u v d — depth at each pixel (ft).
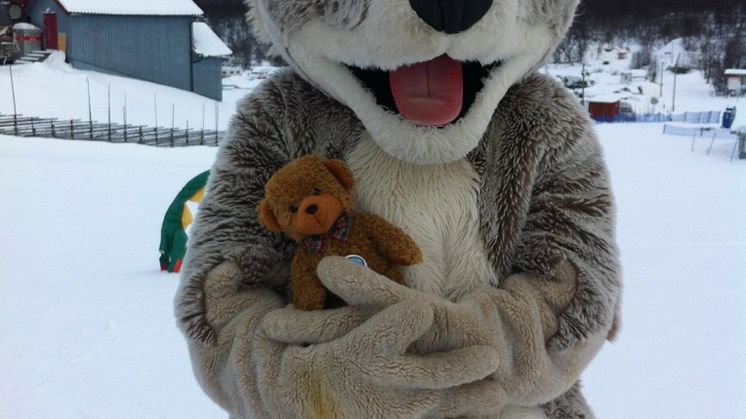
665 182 55.42
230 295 5.77
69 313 21.42
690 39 258.16
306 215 5.16
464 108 5.40
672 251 30.32
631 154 78.23
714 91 215.72
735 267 27.55
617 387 16.62
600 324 5.65
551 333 5.62
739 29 256.52
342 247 5.47
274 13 5.72
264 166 6.07
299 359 5.21
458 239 5.87
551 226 5.87
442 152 5.26
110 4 126.72
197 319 5.71
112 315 21.29
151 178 50.44
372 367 5.00
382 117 5.31
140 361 18.01
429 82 5.24
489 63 5.25
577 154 5.98
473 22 4.77
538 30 5.69
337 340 5.16
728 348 18.92
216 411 15.51
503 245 5.91
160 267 26.61
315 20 5.46
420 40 4.77
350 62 5.36
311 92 6.11
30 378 16.89
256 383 5.41
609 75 229.86
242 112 6.25
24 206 38.86
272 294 5.92
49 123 96.94
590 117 6.27
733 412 15.44
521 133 5.91
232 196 6.05
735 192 49.78
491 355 5.12
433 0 4.66
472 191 5.89
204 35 138.72
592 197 5.94
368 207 5.82
